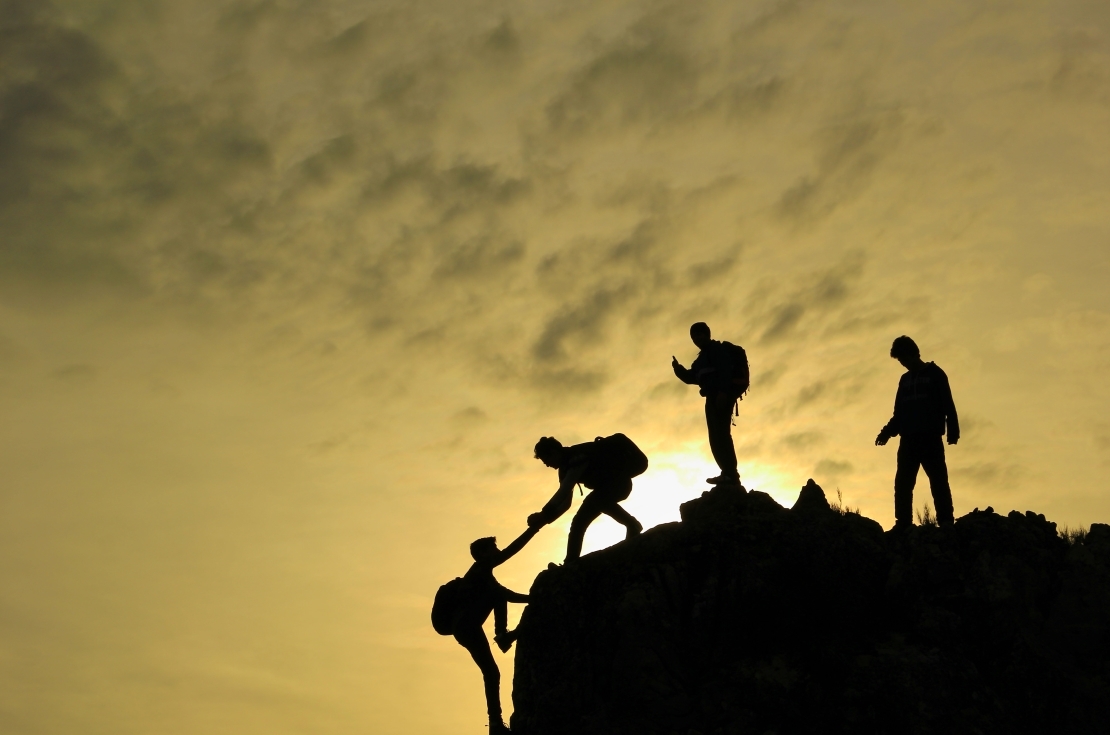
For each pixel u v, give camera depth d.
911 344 12.23
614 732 10.20
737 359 12.51
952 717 9.69
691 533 11.35
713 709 10.16
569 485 11.81
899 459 12.05
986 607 10.36
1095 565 10.70
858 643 10.44
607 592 11.20
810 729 9.87
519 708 11.13
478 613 11.60
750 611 10.68
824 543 11.04
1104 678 10.05
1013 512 11.62
